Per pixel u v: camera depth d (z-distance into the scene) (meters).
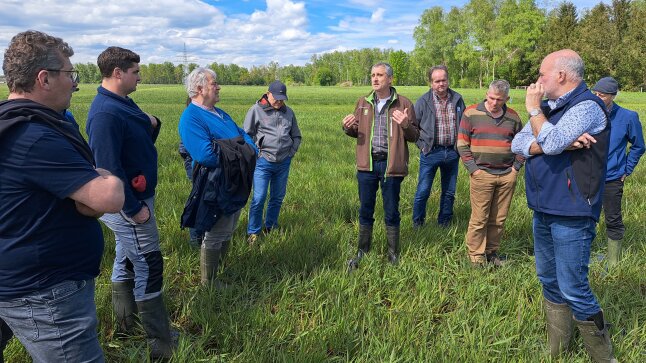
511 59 73.25
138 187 2.77
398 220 4.41
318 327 3.07
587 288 2.77
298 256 4.25
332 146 11.48
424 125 5.38
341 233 5.01
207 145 3.42
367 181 4.41
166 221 4.99
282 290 3.65
